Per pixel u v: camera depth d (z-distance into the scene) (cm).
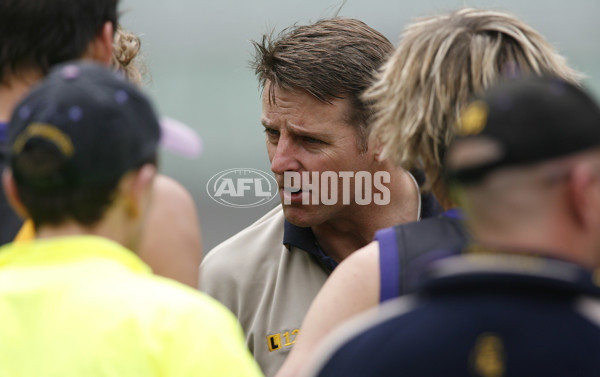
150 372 458
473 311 412
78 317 466
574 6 2288
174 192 633
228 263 884
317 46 809
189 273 625
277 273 862
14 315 473
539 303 407
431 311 425
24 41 642
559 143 418
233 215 1488
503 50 621
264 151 1806
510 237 427
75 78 487
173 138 538
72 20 652
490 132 427
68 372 455
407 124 621
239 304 870
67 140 473
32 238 549
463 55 614
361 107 814
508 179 421
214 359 465
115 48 867
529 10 2311
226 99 2011
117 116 482
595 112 430
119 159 482
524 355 398
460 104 604
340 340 453
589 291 408
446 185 601
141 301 471
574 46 2192
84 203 484
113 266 486
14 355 464
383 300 577
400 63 645
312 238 856
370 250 596
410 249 583
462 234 584
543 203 421
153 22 2245
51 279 480
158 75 2133
